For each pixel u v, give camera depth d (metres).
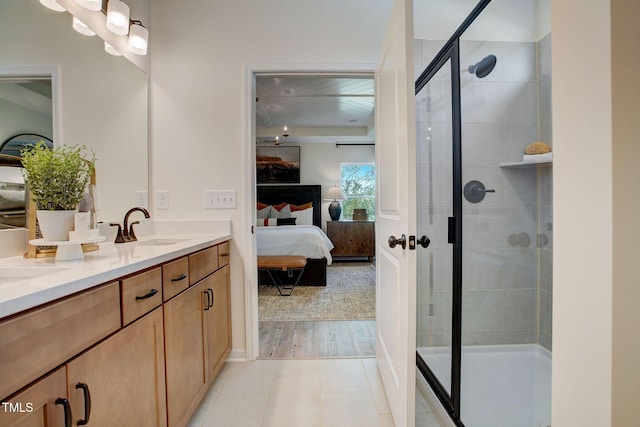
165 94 1.98
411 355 1.18
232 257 2.01
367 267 5.12
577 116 0.54
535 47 1.82
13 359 0.58
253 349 2.02
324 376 1.82
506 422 1.42
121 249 1.34
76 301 0.74
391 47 1.43
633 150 0.48
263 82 3.41
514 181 1.86
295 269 3.92
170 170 1.99
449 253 1.88
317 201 5.89
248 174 2.00
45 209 1.04
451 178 1.88
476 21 1.82
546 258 1.83
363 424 1.42
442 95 1.89
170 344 1.20
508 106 1.83
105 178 1.59
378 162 1.80
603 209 0.49
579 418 0.54
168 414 1.18
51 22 1.29
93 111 1.51
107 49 1.61
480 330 1.87
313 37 1.99
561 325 0.57
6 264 0.97
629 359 0.48
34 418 0.62
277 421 1.44
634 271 0.48
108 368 0.85
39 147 1.10
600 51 0.49
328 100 4.00
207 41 1.98
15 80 1.13
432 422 1.45
